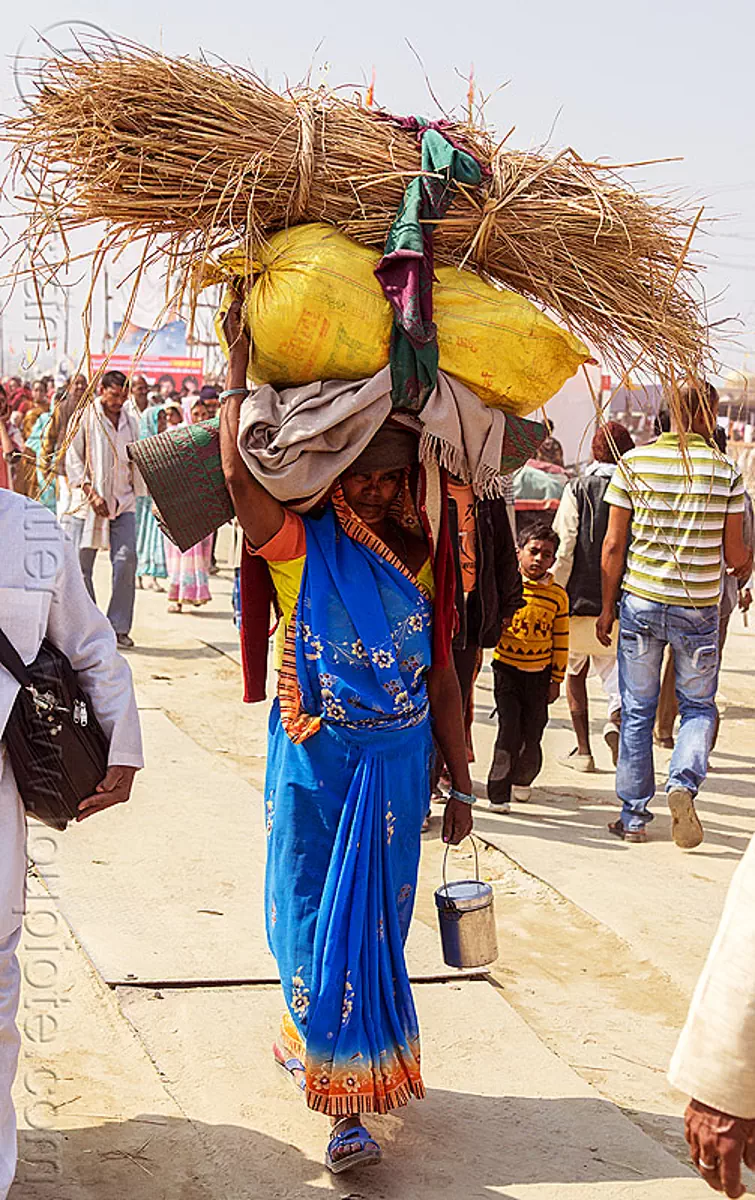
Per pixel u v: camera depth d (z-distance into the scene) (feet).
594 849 21.01
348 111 11.82
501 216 11.63
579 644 25.66
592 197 12.00
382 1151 11.80
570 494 24.99
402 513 11.91
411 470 11.68
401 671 11.63
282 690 11.53
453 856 20.27
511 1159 11.75
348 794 11.28
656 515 20.77
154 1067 12.89
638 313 12.14
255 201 11.27
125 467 34.42
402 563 11.67
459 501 14.78
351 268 11.02
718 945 7.73
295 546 11.41
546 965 16.43
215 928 16.14
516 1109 12.62
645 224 12.16
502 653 22.74
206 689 30.96
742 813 23.75
